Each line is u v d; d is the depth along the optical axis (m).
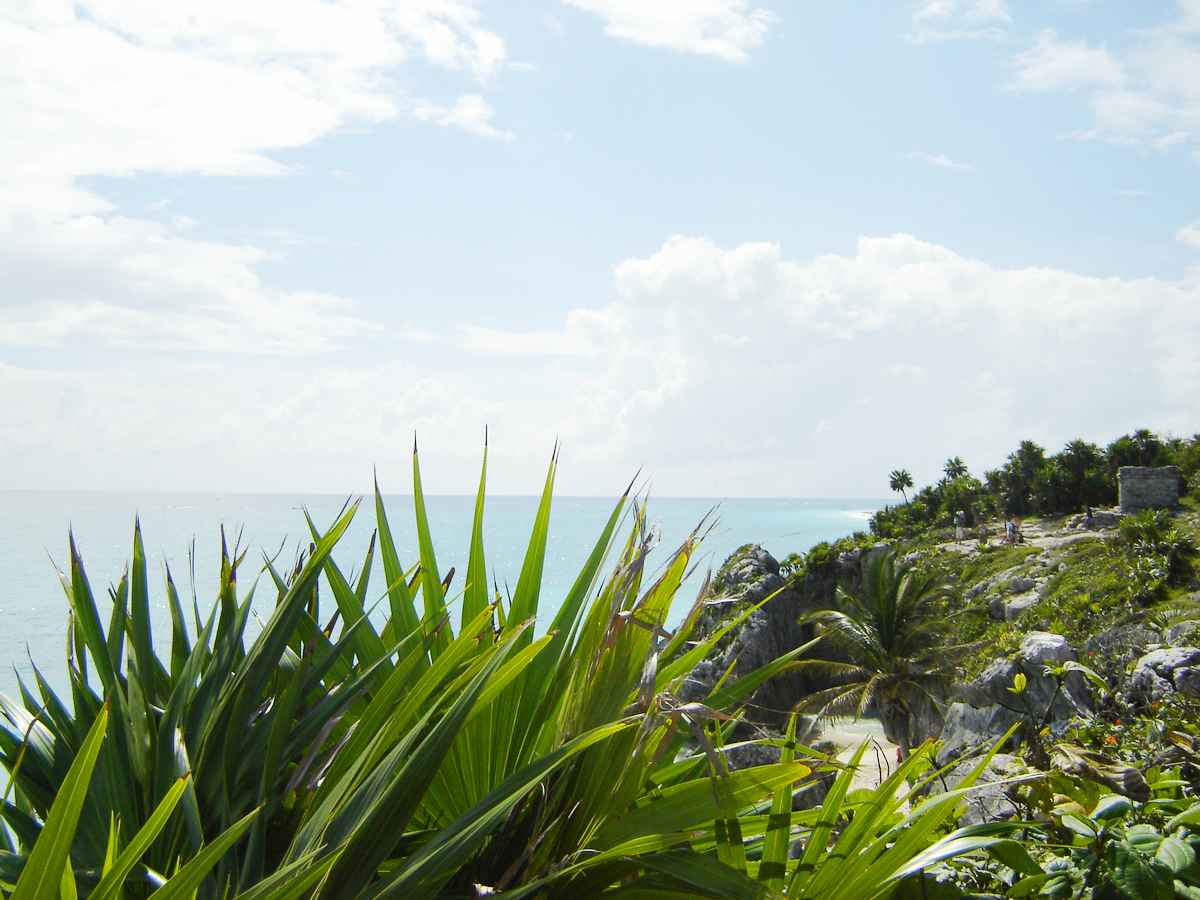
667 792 1.55
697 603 1.77
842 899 1.63
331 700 1.79
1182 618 29.92
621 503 2.11
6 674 47.59
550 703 1.93
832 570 58.47
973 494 86.25
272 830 1.65
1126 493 62.44
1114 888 1.76
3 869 1.34
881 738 31.69
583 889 1.58
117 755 1.71
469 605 2.02
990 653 27.02
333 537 2.04
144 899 1.48
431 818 1.88
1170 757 2.22
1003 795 2.11
